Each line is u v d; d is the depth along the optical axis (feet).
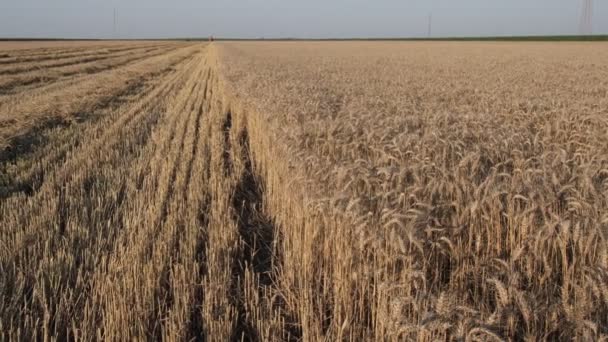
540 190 14.40
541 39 391.04
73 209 22.09
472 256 14.82
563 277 12.71
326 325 13.79
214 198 24.61
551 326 10.80
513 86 62.18
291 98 37.68
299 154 20.29
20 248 17.51
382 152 20.61
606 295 10.16
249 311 14.75
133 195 24.40
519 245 13.83
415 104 43.19
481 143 23.81
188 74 100.73
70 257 16.51
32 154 32.63
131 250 16.80
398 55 171.01
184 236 19.27
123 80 81.61
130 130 39.99
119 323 12.82
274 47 265.13
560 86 61.05
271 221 22.45
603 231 12.05
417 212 12.95
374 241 13.42
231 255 18.51
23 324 13.38
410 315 11.45
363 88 59.47
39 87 74.84
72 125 43.27
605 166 18.69
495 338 9.00
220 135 37.32
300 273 15.80
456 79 74.84
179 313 13.73
